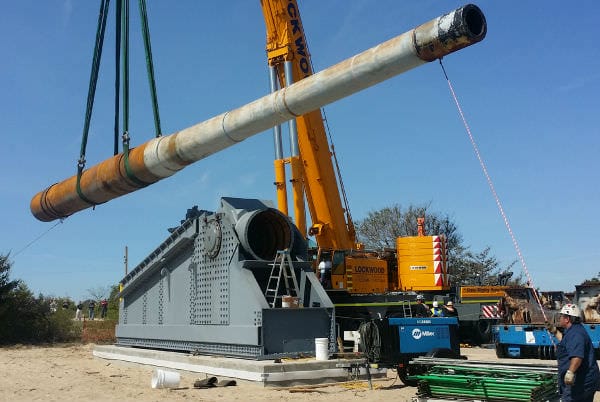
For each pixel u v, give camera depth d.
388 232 50.47
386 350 12.06
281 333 13.15
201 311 15.16
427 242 22.20
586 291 19.41
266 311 13.02
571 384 7.19
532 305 21.42
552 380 8.43
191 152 12.26
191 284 15.77
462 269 48.34
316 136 20.34
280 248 14.85
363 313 18.73
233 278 13.93
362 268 20.47
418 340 12.42
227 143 11.77
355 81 9.41
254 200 15.23
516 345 20.28
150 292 18.33
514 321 21.59
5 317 29.30
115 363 18.55
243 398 10.81
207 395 11.23
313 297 14.30
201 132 11.88
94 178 14.30
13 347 27.02
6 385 13.00
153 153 12.76
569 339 7.34
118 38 14.60
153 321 17.91
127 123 13.55
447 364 9.57
